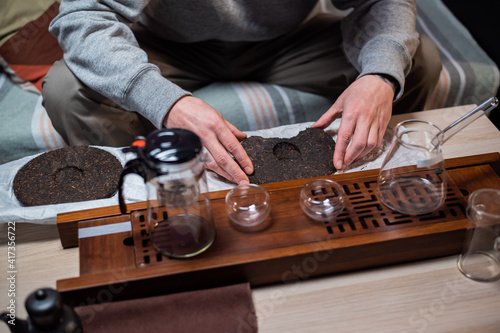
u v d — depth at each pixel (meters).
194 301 0.83
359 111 1.11
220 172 1.07
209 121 1.06
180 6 1.37
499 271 0.90
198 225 0.87
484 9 1.90
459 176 1.02
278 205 0.96
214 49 1.60
